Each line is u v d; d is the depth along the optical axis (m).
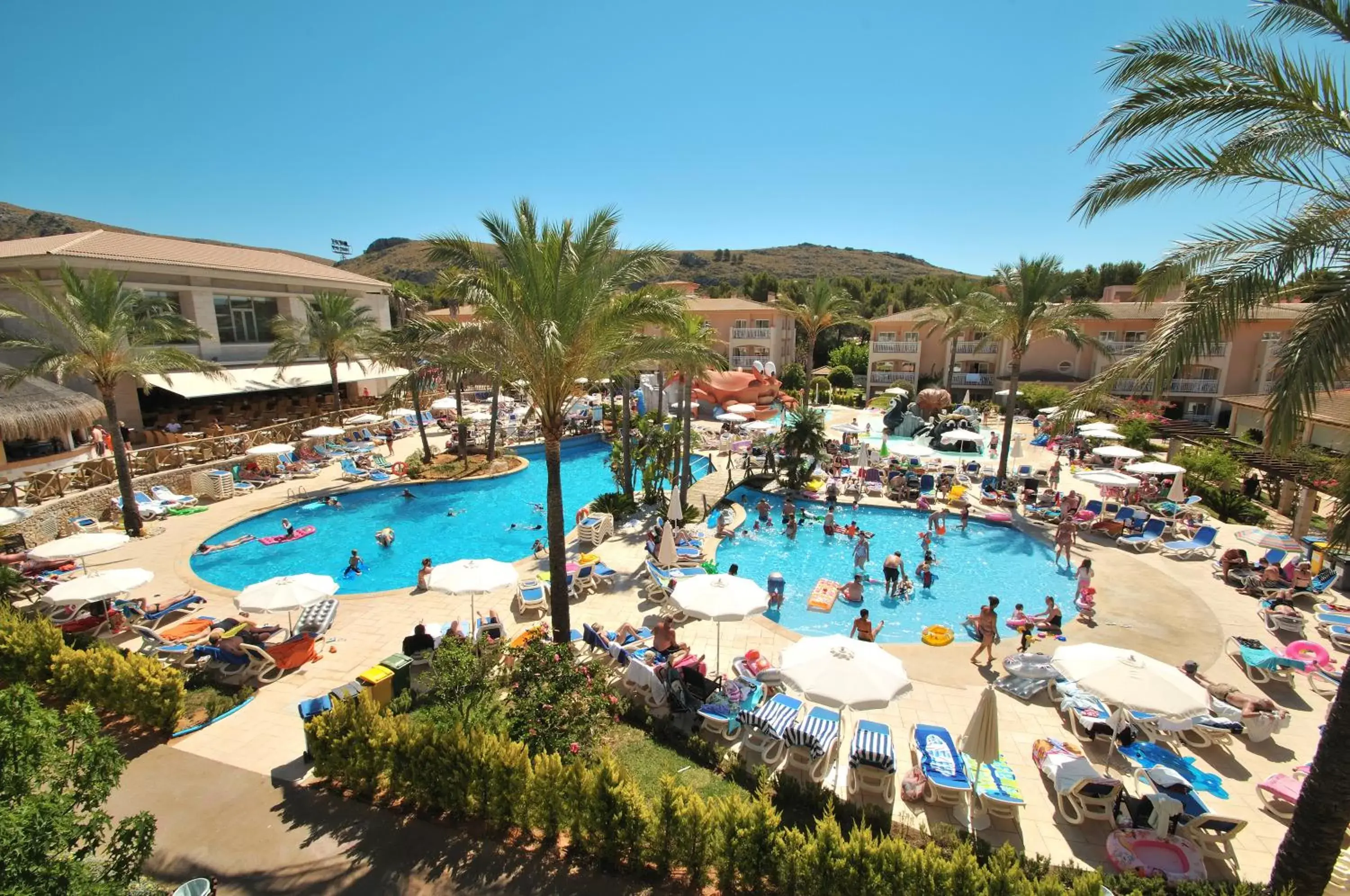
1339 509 7.41
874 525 23.05
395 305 56.84
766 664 11.88
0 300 28.12
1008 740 9.88
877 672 8.64
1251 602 15.40
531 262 11.74
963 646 13.26
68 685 10.19
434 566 19.48
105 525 20.92
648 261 12.92
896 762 9.34
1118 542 20.14
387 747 8.27
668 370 22.58
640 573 17.12
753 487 27.47
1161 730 9.70
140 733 9.76
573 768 7.48
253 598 11.62
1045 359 51.25
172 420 32.44
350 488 27.06
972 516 23.45
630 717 10.26
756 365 53.62
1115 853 7.30
